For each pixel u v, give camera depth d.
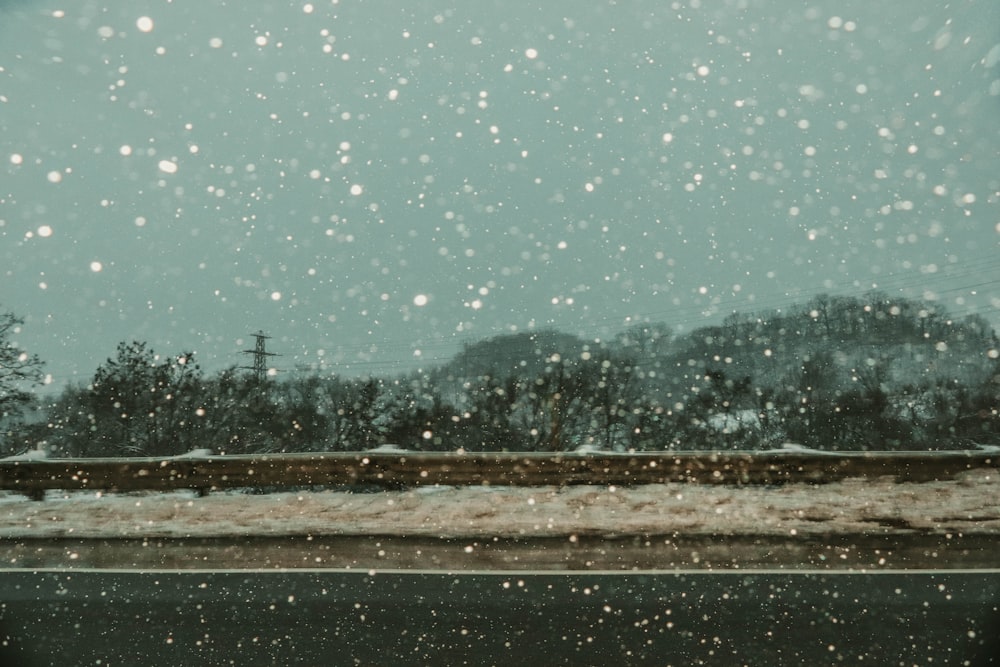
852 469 11.82
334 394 26.88
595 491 11.65
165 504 11.29
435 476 12.25
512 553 8.34
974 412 24.70
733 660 4.78
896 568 7.39
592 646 5.10
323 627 5.64
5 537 9.57
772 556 7.99
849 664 4.68
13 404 20.12
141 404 24.45
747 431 26.23
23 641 5.38
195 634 5.50
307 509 10.89
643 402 26.48
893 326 26.67
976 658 4.74
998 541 8.45
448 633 5.45
